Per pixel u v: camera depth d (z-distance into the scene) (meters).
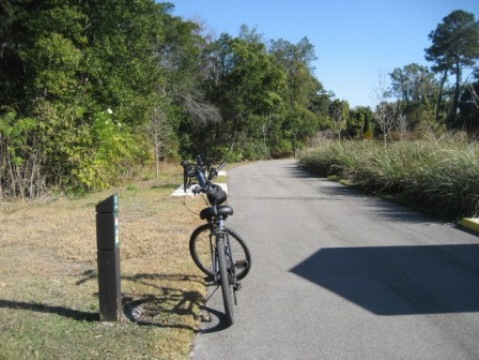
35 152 13.46
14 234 8.28
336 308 5.10
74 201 12.88
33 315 4.70
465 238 8.38
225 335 4.41
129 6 19.89
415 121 43.06
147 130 23.84
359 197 14.38
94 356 3.88
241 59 48.09
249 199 14.02
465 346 4.18
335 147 24.66
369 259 7.08
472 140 13.89
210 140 47.12
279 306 5.15
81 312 4.79
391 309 5.07
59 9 16.86
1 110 16.86
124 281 5.77
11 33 17.89
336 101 70.50
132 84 21.27
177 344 4.12
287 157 57.47
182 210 11.13
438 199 10.91
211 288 5.67
